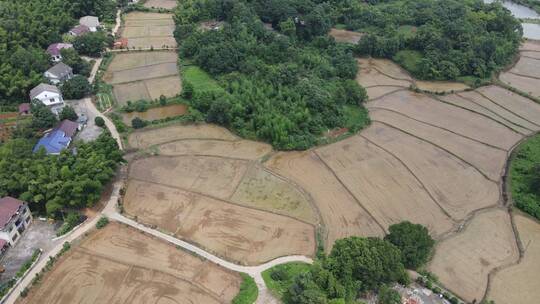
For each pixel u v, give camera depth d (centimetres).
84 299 6731
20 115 10944
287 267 7250
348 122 11194
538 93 12838
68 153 8806
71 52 12731
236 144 10400
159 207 8488
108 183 8975
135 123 10712
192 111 11275
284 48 13175
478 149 10362
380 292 6525
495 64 13788
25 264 7131
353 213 8444
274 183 9175
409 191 9019
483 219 8388
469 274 7250
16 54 11694
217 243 7719
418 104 12238
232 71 12688
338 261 6675
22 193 8075
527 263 7494
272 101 11088
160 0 18938
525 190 9019
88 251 7544
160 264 7319
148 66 13612
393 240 7206
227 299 6775
